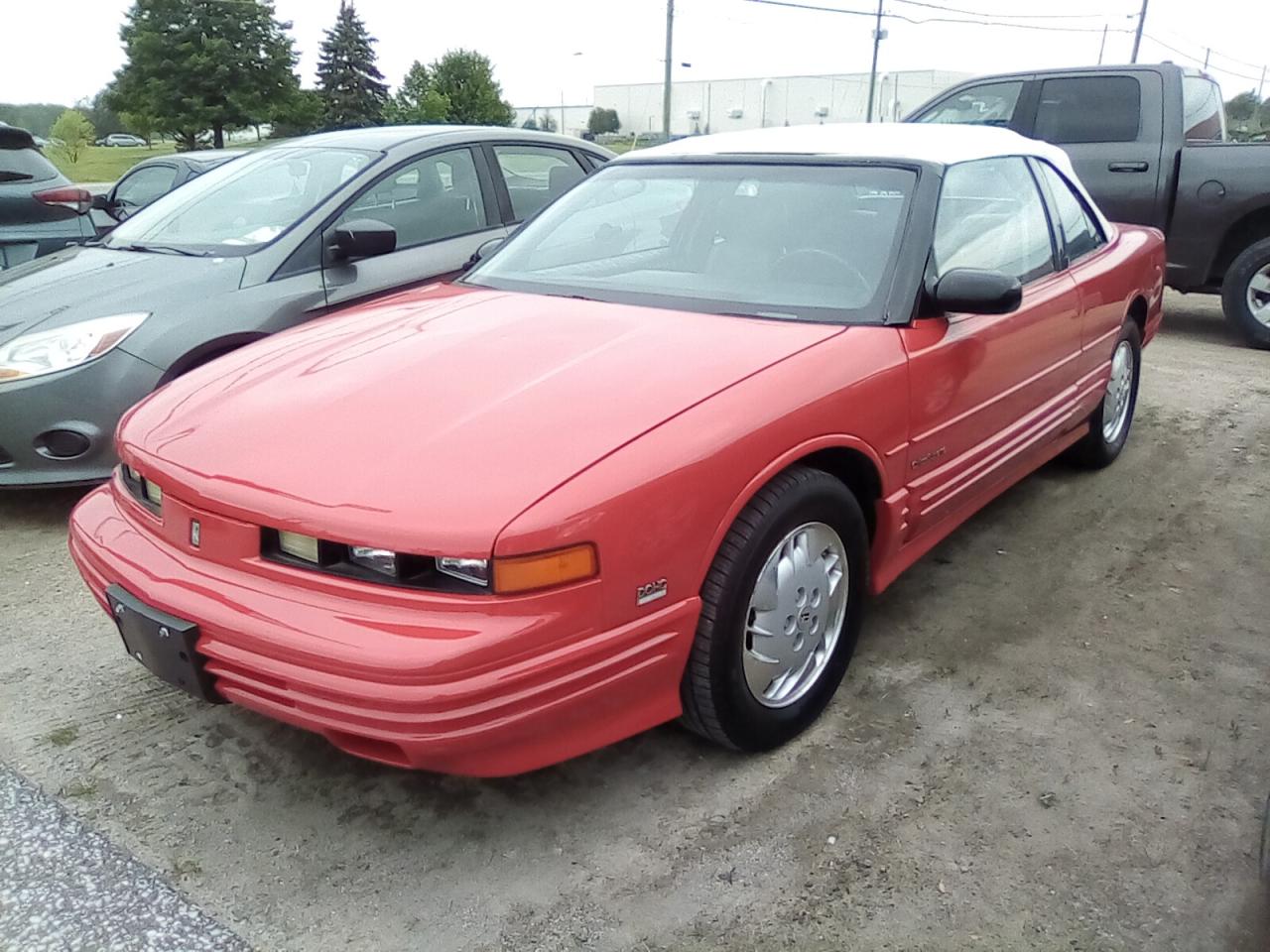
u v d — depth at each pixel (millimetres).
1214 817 2500
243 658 2176
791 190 3367
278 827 2490
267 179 5086
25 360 4035
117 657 3258
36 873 2334
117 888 2291
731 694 2514
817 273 3125
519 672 2066
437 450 2244
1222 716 2920
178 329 4199
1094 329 4211
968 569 3867
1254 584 3752
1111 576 3812
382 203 4953
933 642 3328
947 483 3225
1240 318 7434
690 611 2344
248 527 2242
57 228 6617
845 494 2732
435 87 64562
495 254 3752
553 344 2770
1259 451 5242
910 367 2898
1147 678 3115
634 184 3686
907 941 2139
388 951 2125
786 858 2373
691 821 2496
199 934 2168
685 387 2467
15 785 2631
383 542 2074
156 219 5113
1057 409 3984
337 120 66500
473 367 2639
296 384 2666
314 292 4598
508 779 2662
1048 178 4141
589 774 2680
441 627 2051
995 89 8094
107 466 4164
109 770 2701
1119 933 2154
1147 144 7379
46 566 3928
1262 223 7348
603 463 2184
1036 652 3270
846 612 2869
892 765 2699
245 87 56281
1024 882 2295
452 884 2309
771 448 2449
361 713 2059
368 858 2389
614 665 2225
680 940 2148
